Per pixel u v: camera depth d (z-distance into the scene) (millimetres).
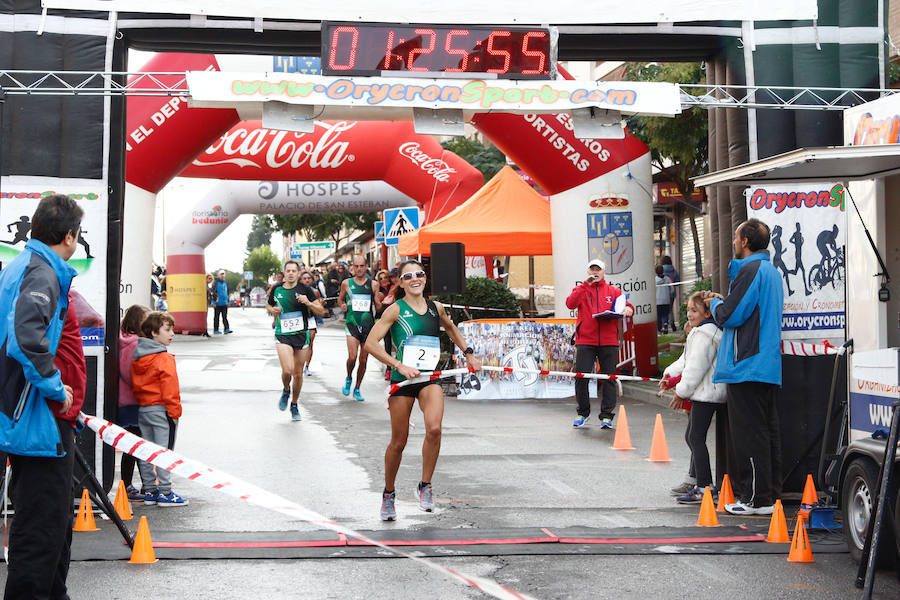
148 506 7812
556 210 16734
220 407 14164
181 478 9086
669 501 7980
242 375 18688
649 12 8742
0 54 7977
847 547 6301
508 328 15609
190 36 8453
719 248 11711
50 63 8016
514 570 5938
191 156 15250
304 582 5684
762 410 7305
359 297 15086
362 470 9367
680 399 7992
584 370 12359
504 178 18906
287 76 8062
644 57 9375
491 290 18469
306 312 13016
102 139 8008
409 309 7164
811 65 8977
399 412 7156
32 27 8016
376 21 8344
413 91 8219
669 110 8492
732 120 9117
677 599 5383
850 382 6750
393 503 7250
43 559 4707
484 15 8461
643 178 16625
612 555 6277
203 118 14914
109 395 7863
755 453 7305
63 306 4785
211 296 36438
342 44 8125
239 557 6188
